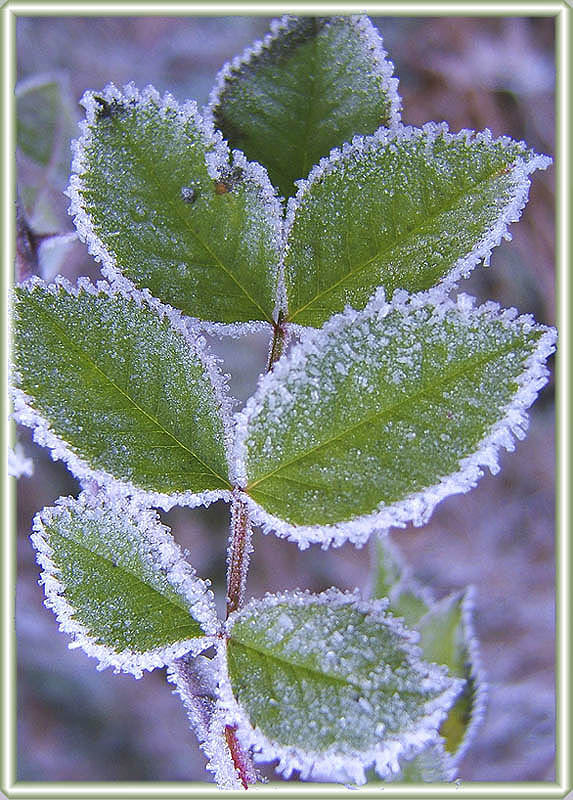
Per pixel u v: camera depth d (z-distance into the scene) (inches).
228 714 7.2
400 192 7.5
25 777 18.5
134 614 7.4
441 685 7.1
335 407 7.3
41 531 7.4
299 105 7.8
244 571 7.5
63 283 7.4
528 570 22.0
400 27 21.1
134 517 7.5
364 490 7.2
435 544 22.4
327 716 7.1
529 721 19.8
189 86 21.5
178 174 7.5
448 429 7.1
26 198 9.7
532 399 7.1
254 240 7.6
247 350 20.7
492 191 7.4
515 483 22.8
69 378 7.3
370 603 7.3
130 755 19.5
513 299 20.8
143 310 7.4
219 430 7.4
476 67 20.6
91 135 7.5
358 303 7.5
